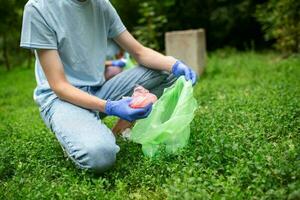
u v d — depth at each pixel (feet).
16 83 17.97
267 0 19.80
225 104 9.05
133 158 6.65
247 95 10.05
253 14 19.25
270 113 7.93
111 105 6.36
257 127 7.30
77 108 6.55
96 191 5.68
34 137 7.98
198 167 5.99
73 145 6.25
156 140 6.60
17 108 12.67
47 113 6.77
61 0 6.58
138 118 6.31
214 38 21.59
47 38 6.42
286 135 7.14
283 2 16.16
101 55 7.06
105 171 6.34
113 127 7.68
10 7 21.75
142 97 6.35
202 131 7.17
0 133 8.82
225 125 7.54
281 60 16.26
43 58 6.49
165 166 6.18
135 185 6.04
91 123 6.39
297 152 6.04
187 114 6.56
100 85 7.18
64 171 6.35
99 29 7.00
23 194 5.72
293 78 11.82
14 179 6.25
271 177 5.45
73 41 6.69
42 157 7.00
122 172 6.37
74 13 6.65
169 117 6.85
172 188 5.35
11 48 25.72
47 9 6.46
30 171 6.63
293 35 16.55
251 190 5.34
